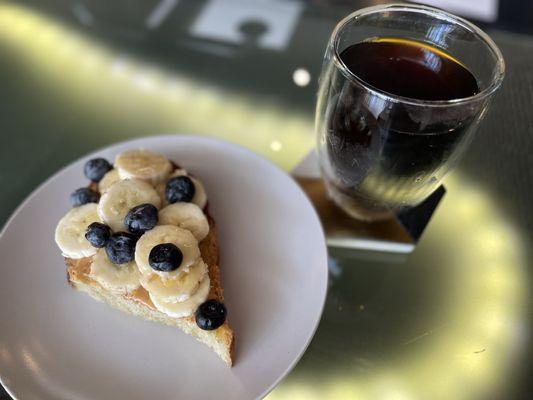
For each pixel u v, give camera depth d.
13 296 0.30
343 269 0.34
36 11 0.46
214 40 0.45
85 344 0.29
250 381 0.27
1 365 0.27
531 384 0.29
